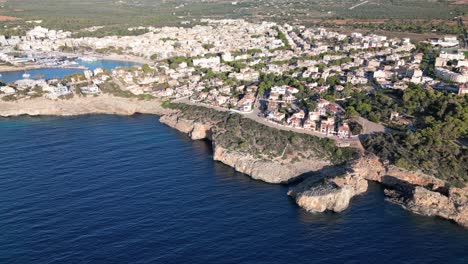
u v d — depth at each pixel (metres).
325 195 185.25
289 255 154.12
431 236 166.25
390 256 154.50
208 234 165.25
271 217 178.75
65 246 156.62
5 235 162.50
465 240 164.25
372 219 177.62
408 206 185.12
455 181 192.88
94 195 192.12
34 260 149.12
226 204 188.25
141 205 184.50
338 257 153.50
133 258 150.75
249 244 159.88
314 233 167.62
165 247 156.88
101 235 163.00
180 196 193.75
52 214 176.62
